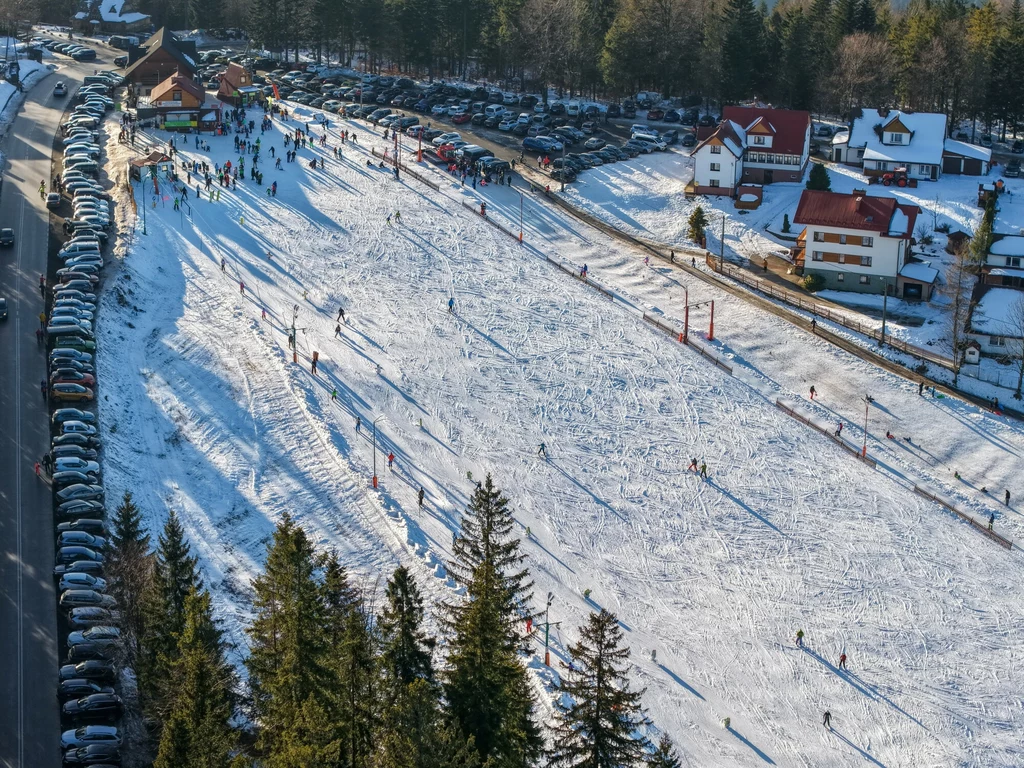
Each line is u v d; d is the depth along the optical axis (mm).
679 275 139250
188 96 167625
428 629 76812
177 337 114062
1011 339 123688
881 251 135875
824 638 84438
